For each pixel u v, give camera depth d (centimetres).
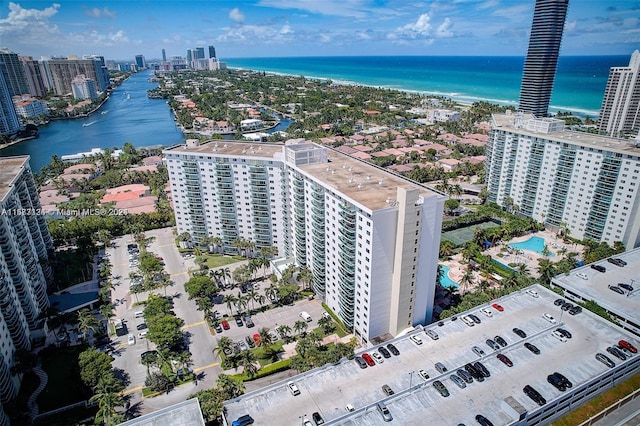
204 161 16962
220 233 18088
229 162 16562
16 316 11519
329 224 13050
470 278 14475
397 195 10838
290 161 15125
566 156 18250
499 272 16212
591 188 17512
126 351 12519
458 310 12344
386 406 8369
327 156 15700
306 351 11194
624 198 16275
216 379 10888
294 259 16650
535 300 11756
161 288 15750
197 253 17938
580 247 18075
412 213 10681
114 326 13600
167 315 12888
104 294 14838
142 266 16088
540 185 19862
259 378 11325
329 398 8694
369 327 11819
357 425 7994
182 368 11644
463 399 8525
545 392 8650
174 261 17838
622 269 13725
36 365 11869
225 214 17475
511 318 10969
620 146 16838
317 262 14125
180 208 18325
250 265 15550
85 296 14925
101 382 10219
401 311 11756
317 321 13500
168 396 10812
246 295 13862
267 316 13900
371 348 10019
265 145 17950
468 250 16612
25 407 10362
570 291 12725
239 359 11194
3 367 10269
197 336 13075
